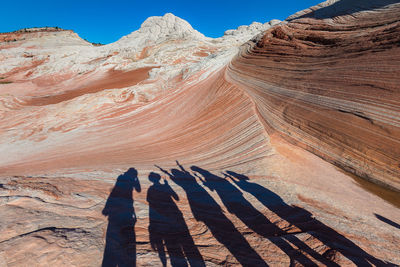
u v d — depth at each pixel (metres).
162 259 2.45
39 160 10.59
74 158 10.17
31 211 2.95
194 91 17.88
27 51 58.00
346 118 6.60
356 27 10.08
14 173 7.67
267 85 11.67
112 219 3.18
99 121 16.44
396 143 5.39
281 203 4.55
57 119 16.34
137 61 46.94
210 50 48.50
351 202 4.73
